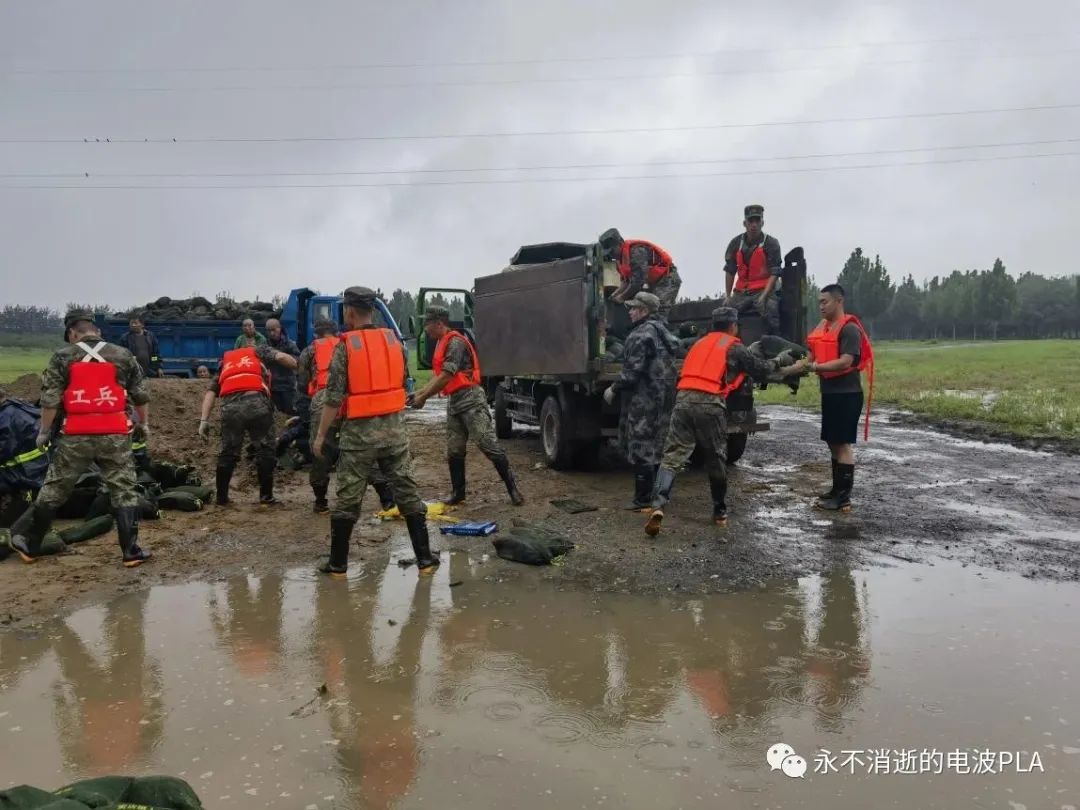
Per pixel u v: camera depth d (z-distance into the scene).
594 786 2.78
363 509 7.35
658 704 3.41
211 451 9.73
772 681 3.64
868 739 3.11
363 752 3.01
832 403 7.00
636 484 7.17
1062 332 92.50
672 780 2.82
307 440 9.43
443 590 4.97
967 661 3.85
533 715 3.31
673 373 7.18
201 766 2.91
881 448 11.27
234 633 4.25
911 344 68.94
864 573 5.28
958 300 89.44
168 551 5.83
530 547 5.51
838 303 6.89
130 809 2.40
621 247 10.39
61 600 4.79
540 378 9.78
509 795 2.72
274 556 5.75
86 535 6.13
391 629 4.30
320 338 7.36
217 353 17.22
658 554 5.72
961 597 4.79
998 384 21.06
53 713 3.35
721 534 6.31
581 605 4.68
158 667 3.81
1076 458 10.18
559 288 8.77
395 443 5.20
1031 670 3.73
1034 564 5.46
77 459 5.44
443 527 6.42
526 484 8.52
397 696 3.49
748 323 9.52
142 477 7.40
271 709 3.37
